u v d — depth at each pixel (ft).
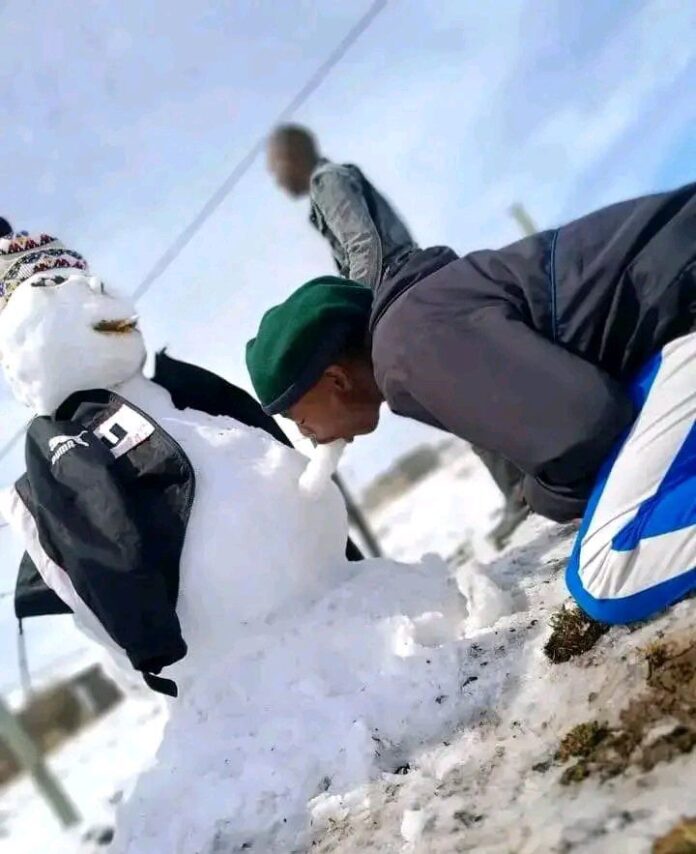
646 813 3.34
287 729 5.64
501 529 11.09
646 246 4.52
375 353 4.99
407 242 9.03
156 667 6.20
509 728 4.77
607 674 4.57
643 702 4.12
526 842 3.56
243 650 6.38
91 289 7.58
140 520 6.52
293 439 8.50
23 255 7.69
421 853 3.94
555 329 4.63
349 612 6.31
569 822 3.53
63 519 6.43
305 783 5.27
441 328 4.67
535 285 4.66
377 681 5.69
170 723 6.34
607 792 3.64
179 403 8.06
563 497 5.00
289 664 6.10
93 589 6.20
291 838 4.95
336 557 7.18
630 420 4.49
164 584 6.33
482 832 3.84
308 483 6.85
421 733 5.24
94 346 7.34
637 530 4.57
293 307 5.61
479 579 6.27
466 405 4.66
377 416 6.01
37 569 7.33
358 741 5.29
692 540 4.49
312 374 5.49
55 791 12.64
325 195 9.14
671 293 4.46
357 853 4.32
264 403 5.64
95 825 11.84
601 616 4.83
